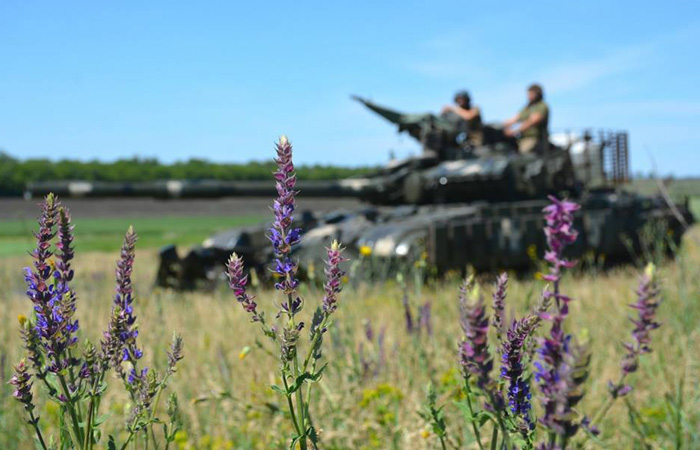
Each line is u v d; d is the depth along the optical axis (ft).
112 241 105.91
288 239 5.78
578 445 6.81
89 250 89.66
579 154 59.88
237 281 5.94
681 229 58.29
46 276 6.16
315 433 6.14
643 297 6.02
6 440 14.38
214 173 176.04
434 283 40.32
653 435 13.82
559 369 4.54
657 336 20.01
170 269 45.29
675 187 50.65
